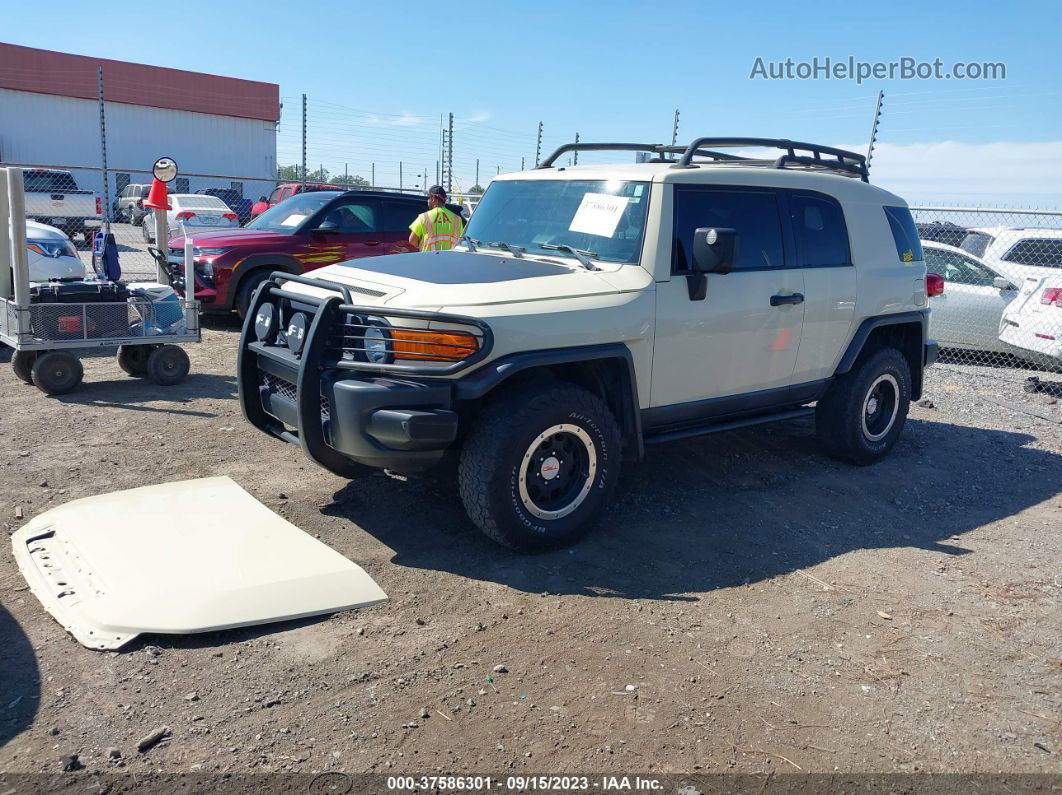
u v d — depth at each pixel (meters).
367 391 4.03
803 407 6.20
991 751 3.04
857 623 3.94
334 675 3.32
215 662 3.36
